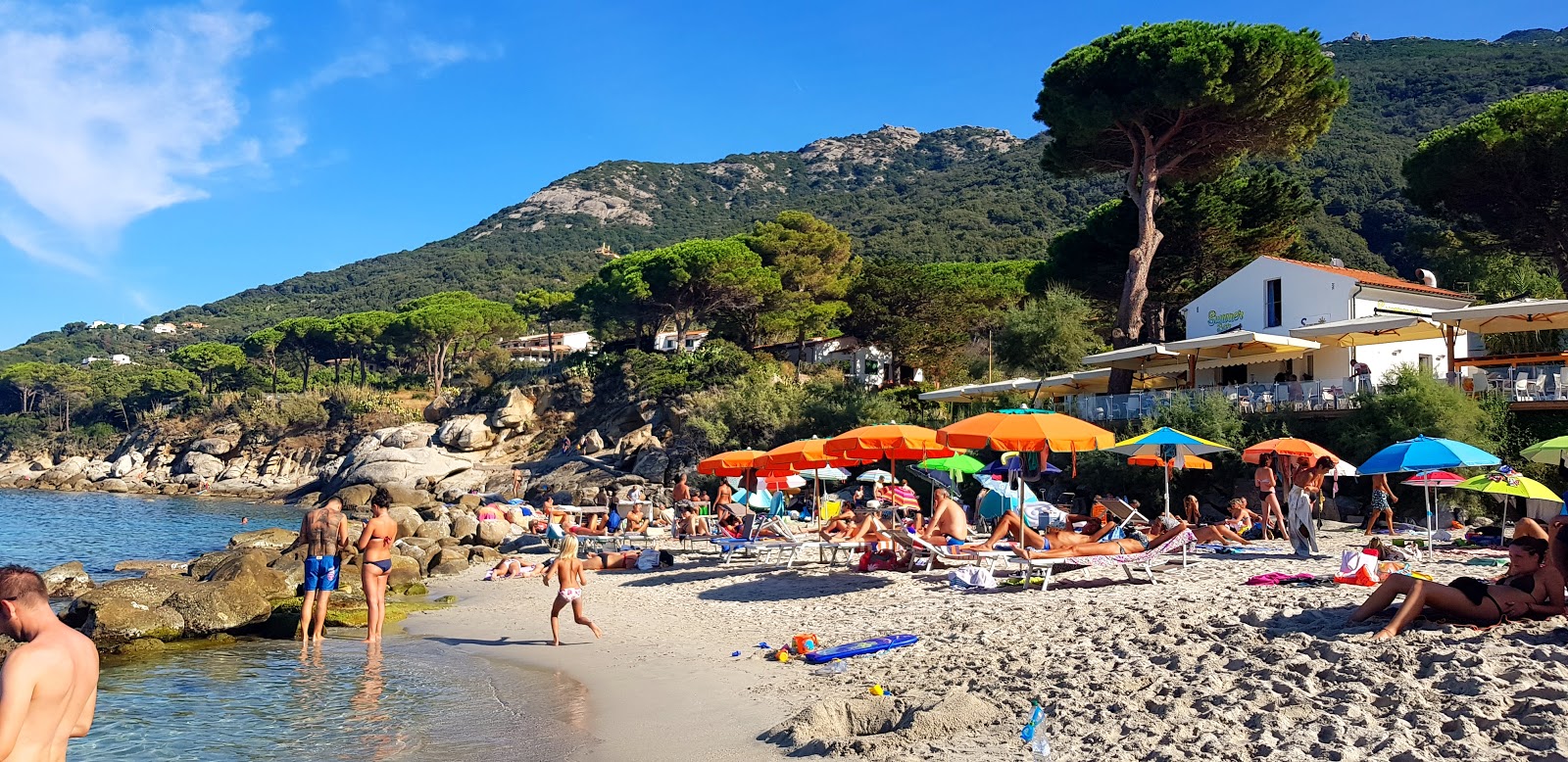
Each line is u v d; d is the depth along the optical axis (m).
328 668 11.69
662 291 68.00
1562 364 28.28
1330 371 34.50
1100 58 38.53
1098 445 14.55
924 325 60.47
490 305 91.31
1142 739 6.39
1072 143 40.25
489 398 70.38
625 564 21.55
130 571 23.08
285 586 17.44
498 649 12.73
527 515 34.25
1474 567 12.88
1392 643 7.45
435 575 22.89
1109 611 10.42
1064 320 44.12
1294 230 46.97
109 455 93.31
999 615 11.23
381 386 100.88
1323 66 37.09
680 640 12.41
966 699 7.43
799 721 7.60
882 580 15.22
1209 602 10.12
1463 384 25.75
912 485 33.75
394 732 8.55
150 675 11.35
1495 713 5.93
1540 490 14.73
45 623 4.65
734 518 25.44
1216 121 37.69
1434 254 49.00
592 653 12.02
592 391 66.06
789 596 14.83
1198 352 34.50
